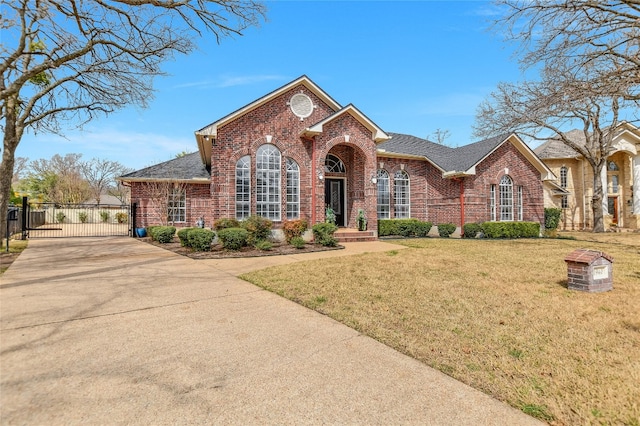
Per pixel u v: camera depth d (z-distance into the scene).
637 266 8.85
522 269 8.46
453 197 18.91
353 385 3.06
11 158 13.16
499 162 19.03
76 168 48.94
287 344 3.98
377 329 4.46
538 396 2.89
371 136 16.53
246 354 3.69
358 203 17.00
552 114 12.09
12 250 12.47
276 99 15.34
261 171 14.98
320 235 13.44
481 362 3.52
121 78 13.66
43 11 10.46
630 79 9.64
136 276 7.78
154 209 19.02
